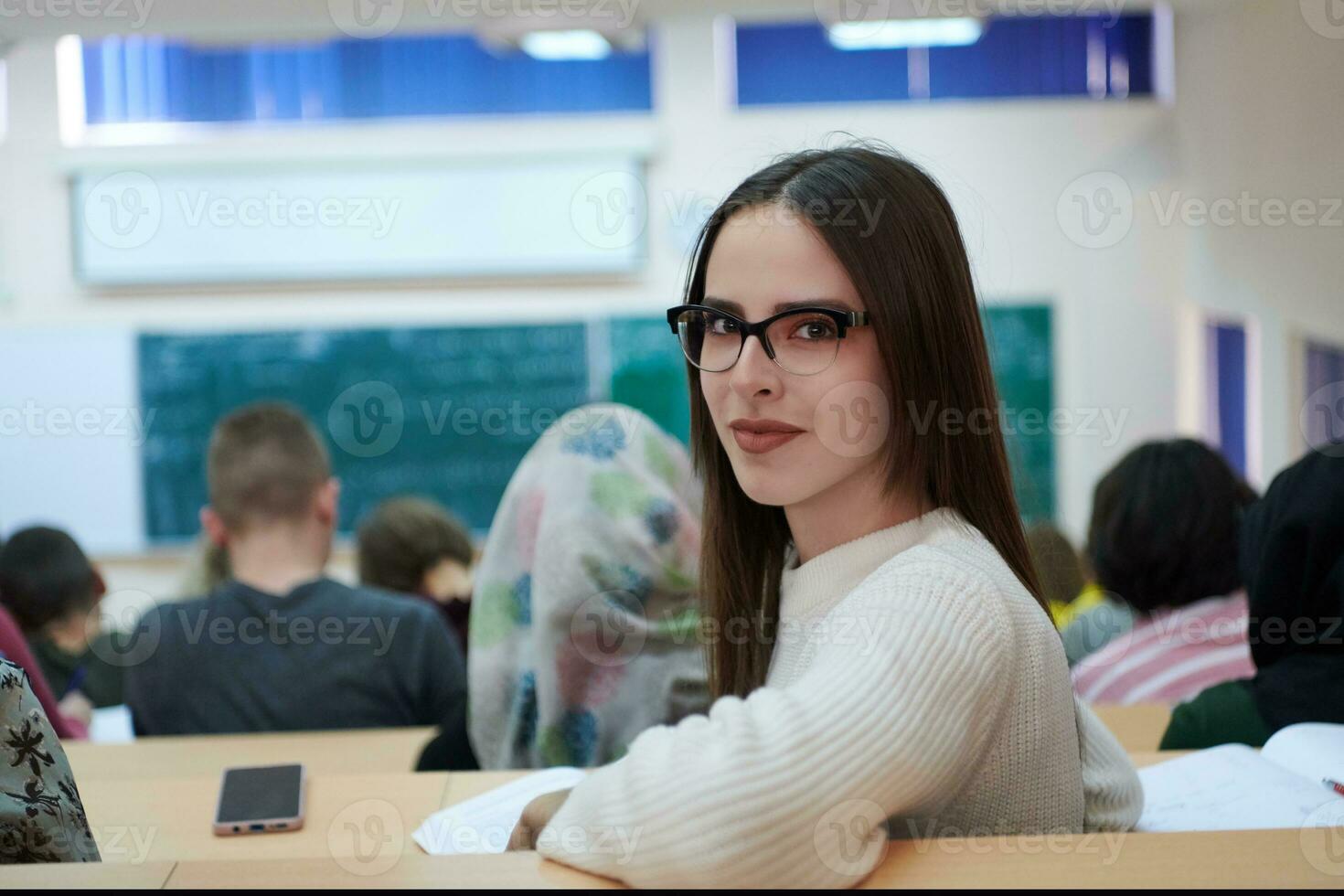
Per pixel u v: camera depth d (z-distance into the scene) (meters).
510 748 1.45
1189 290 5.33
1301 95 4.06
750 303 0.82
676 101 5.32
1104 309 5.39
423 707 1.85
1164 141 5.32
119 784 1.18
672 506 1.40
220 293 5.48
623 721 1.38
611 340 5.44
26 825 0.81
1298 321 4.24
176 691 1.79
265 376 5.51
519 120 5.35
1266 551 1.24
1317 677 1.20
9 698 0.82
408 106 5.36
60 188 5.40
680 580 1.40
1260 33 4.43
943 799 0.74
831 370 0.81
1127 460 1.76
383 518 2.59
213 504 1.89
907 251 0.83
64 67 5.35
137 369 5.48
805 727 0.66
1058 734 0.79
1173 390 5.38
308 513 1.89
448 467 5.54
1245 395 4.98
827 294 0.81
